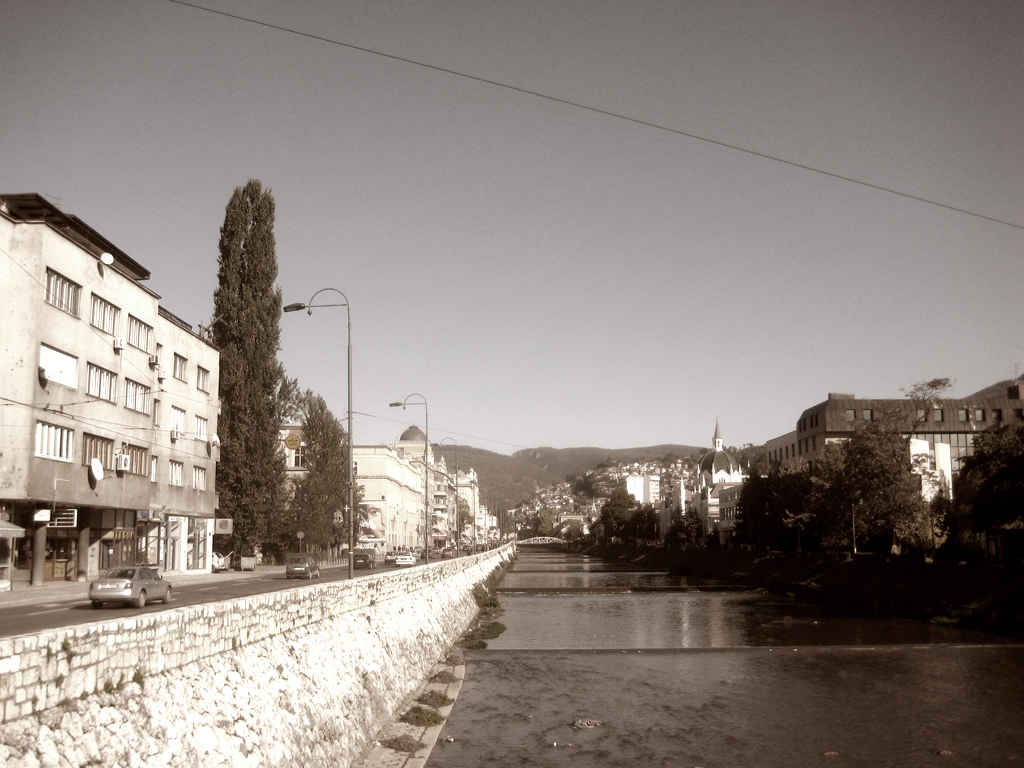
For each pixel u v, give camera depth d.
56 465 44.66
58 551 49.22
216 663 16.08
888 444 72.94
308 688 19.89
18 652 10.10
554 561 199.25
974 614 56.41
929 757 25.25
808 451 134.38
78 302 47.41
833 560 87.00
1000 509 57.38
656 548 183.50
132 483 54.31
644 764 24.11
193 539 69.38
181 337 64.69
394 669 29.31
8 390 42.31
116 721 11.88
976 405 130.38
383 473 136.50
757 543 119.62
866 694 34.28
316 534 86.56
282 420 79.44
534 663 41.88
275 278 78.31
